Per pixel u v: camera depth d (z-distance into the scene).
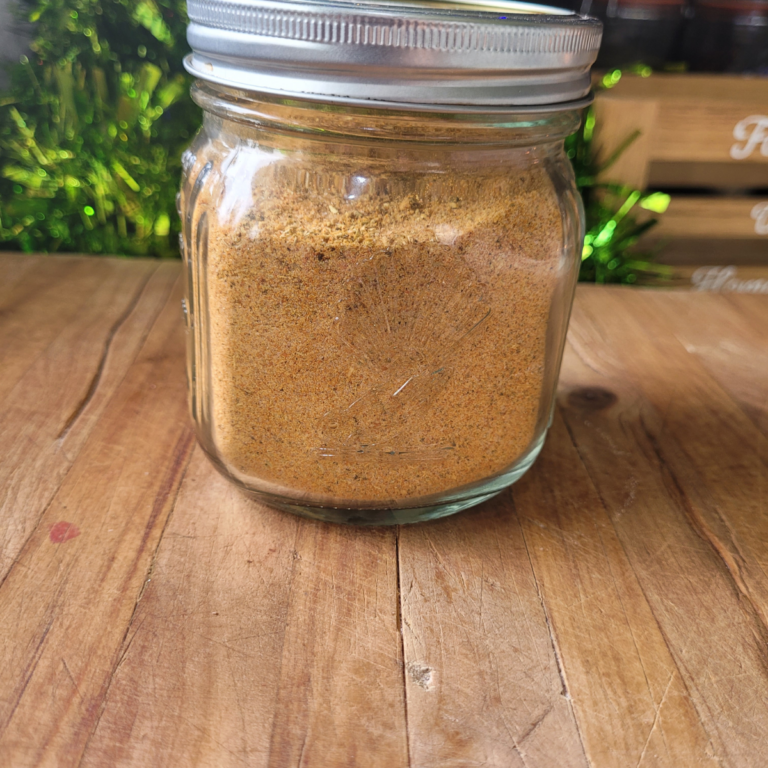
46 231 0.39
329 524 0.18
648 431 0.23
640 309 0.31
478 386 0.17
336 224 0.15
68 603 0.16
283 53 0.14
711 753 0.14
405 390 0.16
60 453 0.20
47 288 0.29
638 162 0.39
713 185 0.43
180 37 0.37
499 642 0.15
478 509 0.19
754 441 0.22
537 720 0.14
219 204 0.16
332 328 0.16
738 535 0.19
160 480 0.19
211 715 0.14
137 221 0.38
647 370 0.26
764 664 0.15
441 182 0.15
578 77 0.16
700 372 0.26
